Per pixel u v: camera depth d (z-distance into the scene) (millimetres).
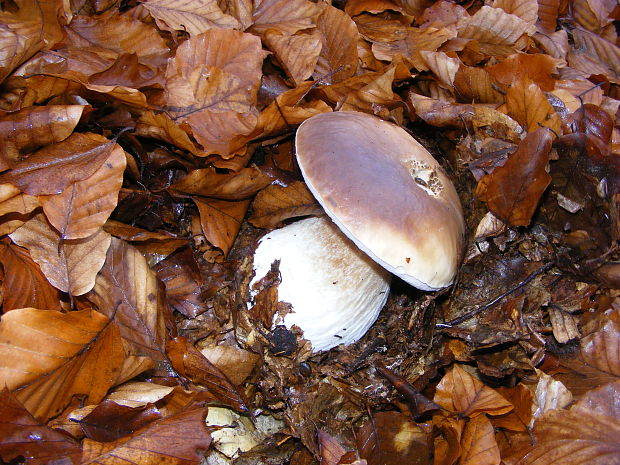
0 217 276
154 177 353
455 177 398
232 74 362
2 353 240
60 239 286
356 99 394
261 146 379
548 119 377
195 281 334
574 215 367
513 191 353
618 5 547
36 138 288
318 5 413
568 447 291
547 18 512
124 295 301
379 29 457
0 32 305
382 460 305
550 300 357
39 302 279
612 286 353
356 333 340
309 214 361
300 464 303
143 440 249
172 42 385
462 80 410
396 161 306
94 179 289
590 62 526
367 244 273
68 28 348
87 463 238
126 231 317
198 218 357
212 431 286
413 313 353
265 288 325
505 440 309
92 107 312
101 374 263
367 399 324
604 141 397
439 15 476
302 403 314
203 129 343
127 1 391
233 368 311
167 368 301
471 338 345
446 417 306
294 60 396
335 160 287
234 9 408
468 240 377
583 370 331
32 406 246
